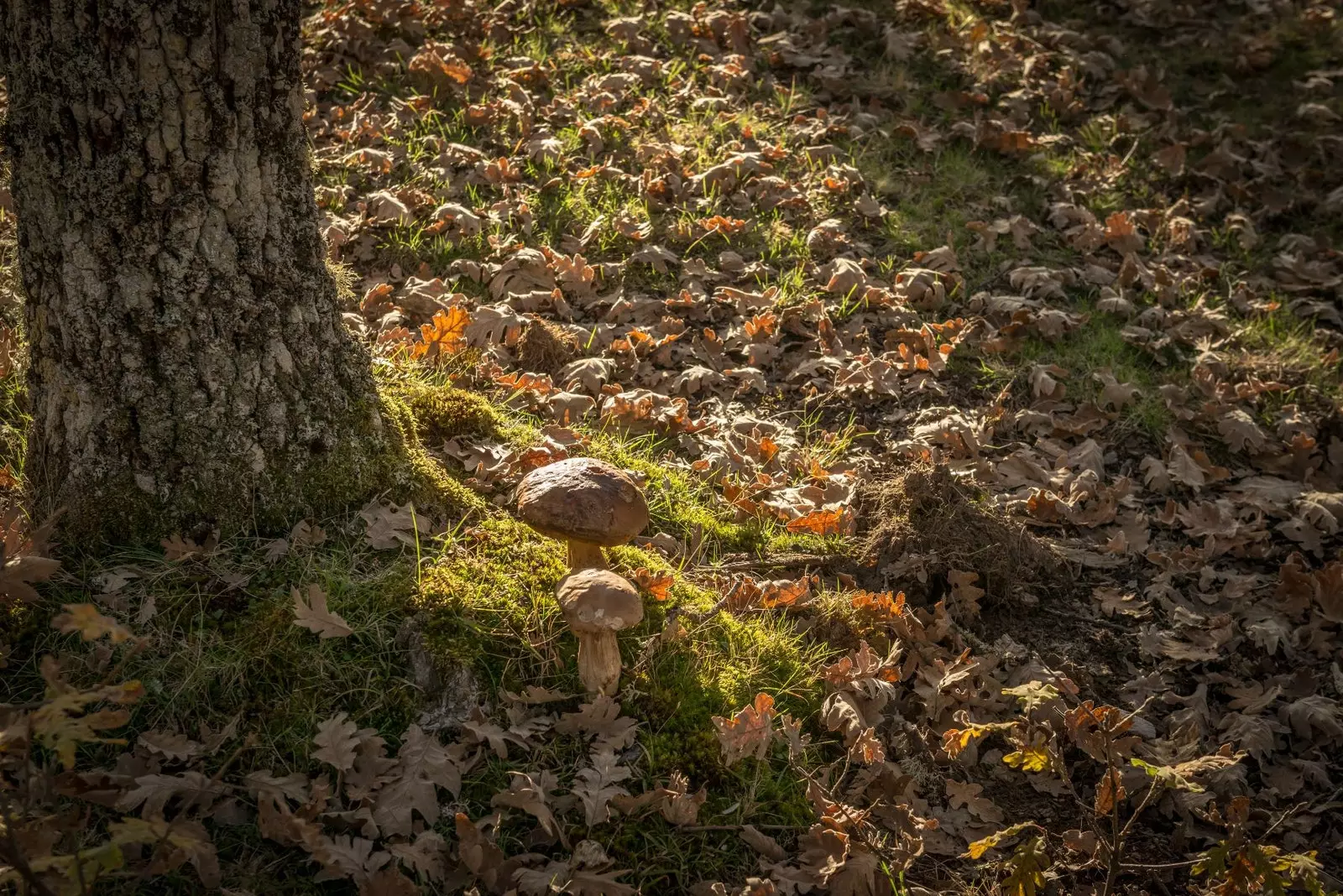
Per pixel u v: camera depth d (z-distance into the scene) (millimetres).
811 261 5715
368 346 4453
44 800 2590
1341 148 7098
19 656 3045
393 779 2924
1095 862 3223
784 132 6543
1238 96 7727
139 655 3049
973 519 4160
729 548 4074
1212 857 2559
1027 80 7383
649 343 4973
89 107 2926
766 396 4965
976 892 3096
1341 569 4199
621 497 3137
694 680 3359
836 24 7672
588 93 6559
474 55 6703
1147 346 5527
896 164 6574
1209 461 4918
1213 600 4273
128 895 2621
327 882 2762
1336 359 5578
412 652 3219
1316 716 3736
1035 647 3977
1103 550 4441
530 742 3098
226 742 2967
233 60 3006
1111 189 6641
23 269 3166
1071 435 5023
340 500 3516
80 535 3262
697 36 7328
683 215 5836
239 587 3256
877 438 4789
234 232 3172
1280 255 6324
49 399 3256
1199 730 3719
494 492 3867
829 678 3516
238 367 3260
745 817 3105
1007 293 5801
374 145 5984
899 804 3234
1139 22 8297
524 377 4570
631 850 2959
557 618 3350
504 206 5621
